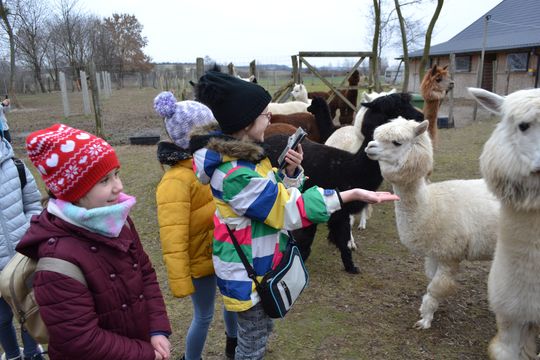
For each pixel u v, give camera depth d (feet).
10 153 8.29
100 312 5.57
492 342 8.38
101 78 109.81
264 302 6.43
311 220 6.09
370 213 18.76
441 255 10.08
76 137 5.50
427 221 9.94
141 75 158.10
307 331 10.85
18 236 8.13
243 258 6.44
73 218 5.35
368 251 15.61
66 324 5.14
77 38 140.46
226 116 6.37
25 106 78.02
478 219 9.89
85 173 5.44
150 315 6.37
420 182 9.87
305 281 6.84
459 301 11.99
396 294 12.56
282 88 34.12
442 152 30.32
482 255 10.13
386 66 141.28
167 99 7.63
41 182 24.79
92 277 5.43
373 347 10.16
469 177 23.66
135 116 57.82
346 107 37.29
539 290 7.19
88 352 5.22
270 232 6.54
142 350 5.71
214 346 10.25
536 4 86.99
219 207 6.52
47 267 5.18
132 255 5.98
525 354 8.04
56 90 141.18
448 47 89.71
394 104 13.15
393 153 9.55
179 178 7.63
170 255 7.41
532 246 7.05
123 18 184.55
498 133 7.11
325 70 111.14
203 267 7.99
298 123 21.93
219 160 6.24
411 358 9.76
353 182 13.30
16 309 5.90
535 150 6.46
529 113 6.44
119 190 5.88
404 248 15.76
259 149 6.25
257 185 6.03
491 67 78.07
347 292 12.76
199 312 8.39
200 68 27.89
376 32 38.14
